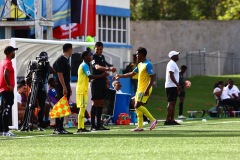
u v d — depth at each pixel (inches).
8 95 1815.9
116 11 4005.9
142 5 5910.4
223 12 6122.1
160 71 4291.3
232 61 4566.9
